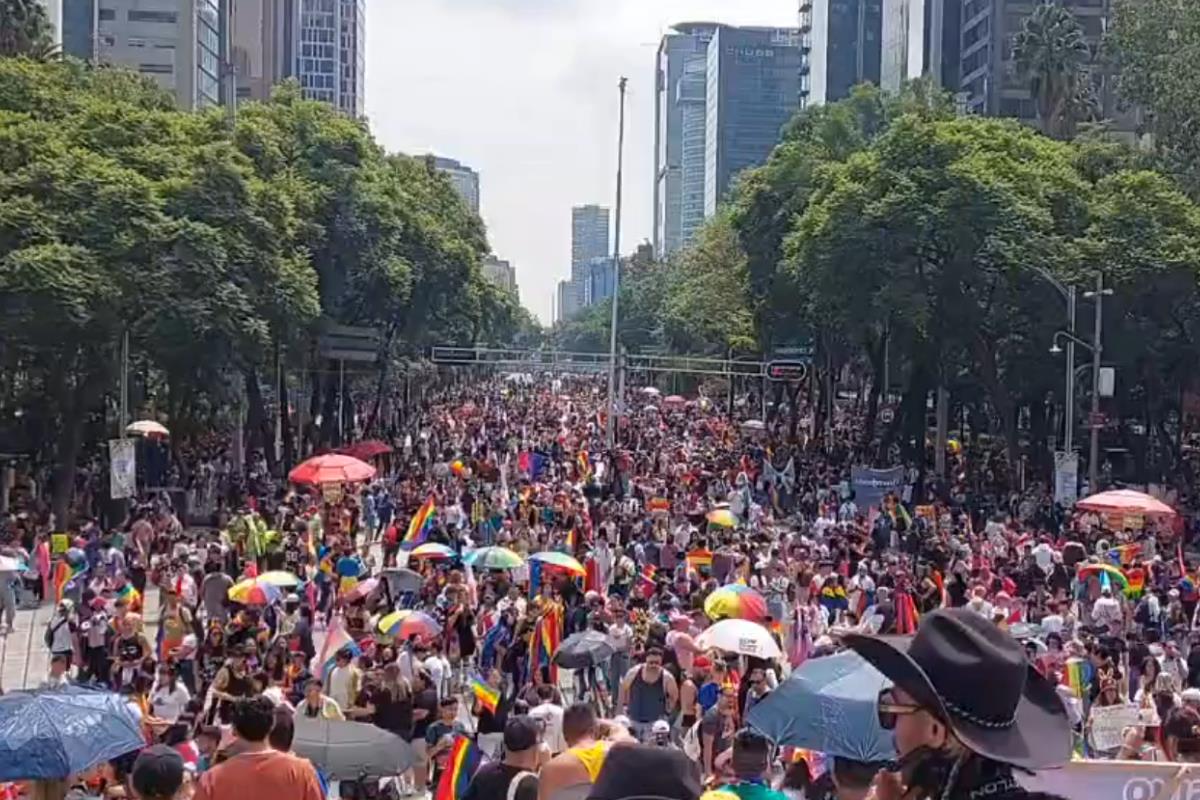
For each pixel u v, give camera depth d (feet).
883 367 215.92
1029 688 12.78
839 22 636.48
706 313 322.75
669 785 18.51
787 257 207.92
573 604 83.25
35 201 136.67
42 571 111.55
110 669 69.87
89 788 40.63
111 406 161.68
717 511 119.03
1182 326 178.19
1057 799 11.93
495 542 104.53
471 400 421.59
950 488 183.42
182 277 139.54
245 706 25.84
